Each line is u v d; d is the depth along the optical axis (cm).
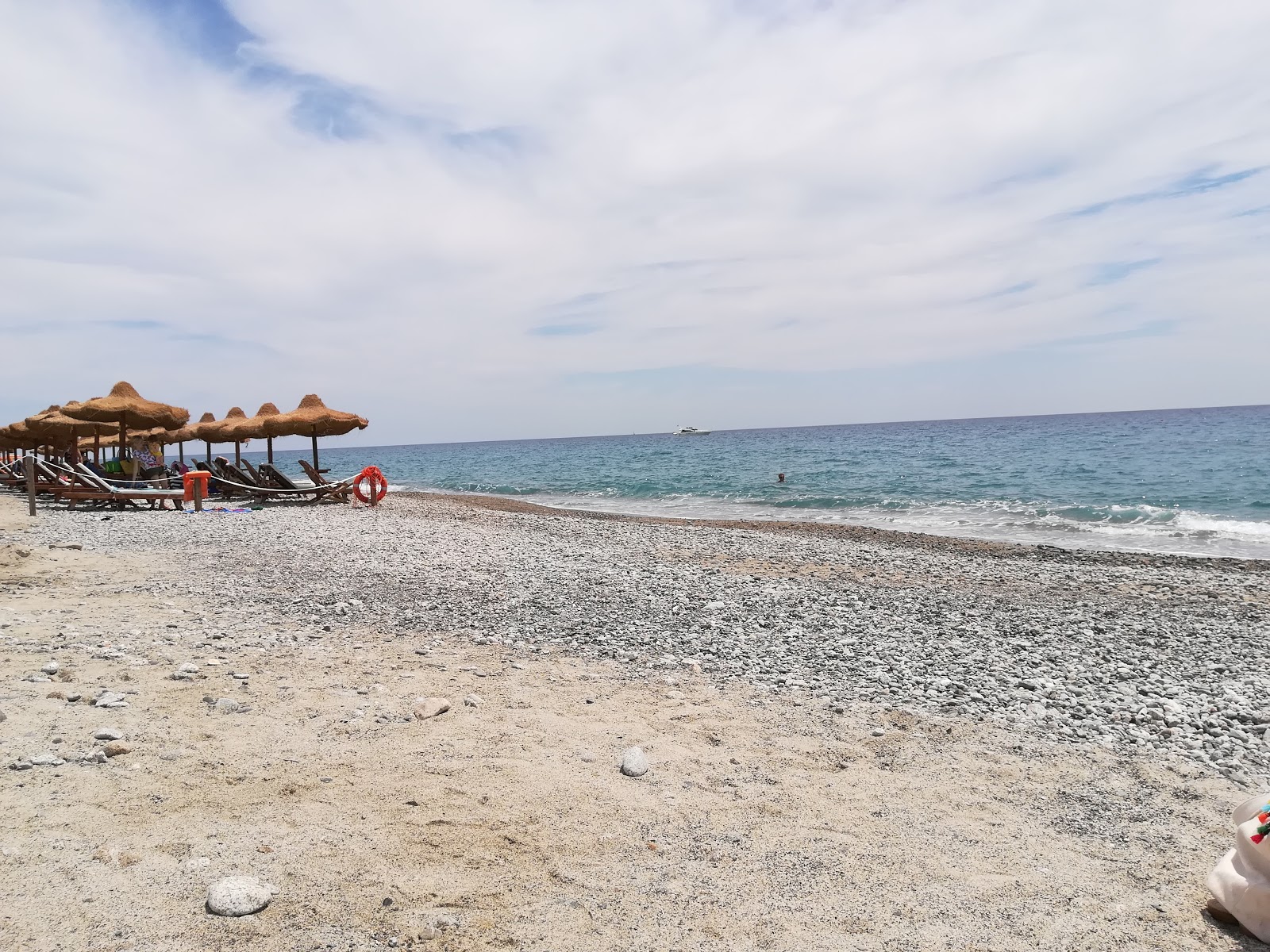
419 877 341
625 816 410
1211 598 1144
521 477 5944
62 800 377
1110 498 2756
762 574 1270
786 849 384
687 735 532
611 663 702
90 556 1141
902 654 768
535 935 307
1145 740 550
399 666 657
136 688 550
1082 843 399
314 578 1037
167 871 329
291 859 347
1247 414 17400
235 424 2438
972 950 309
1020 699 636
